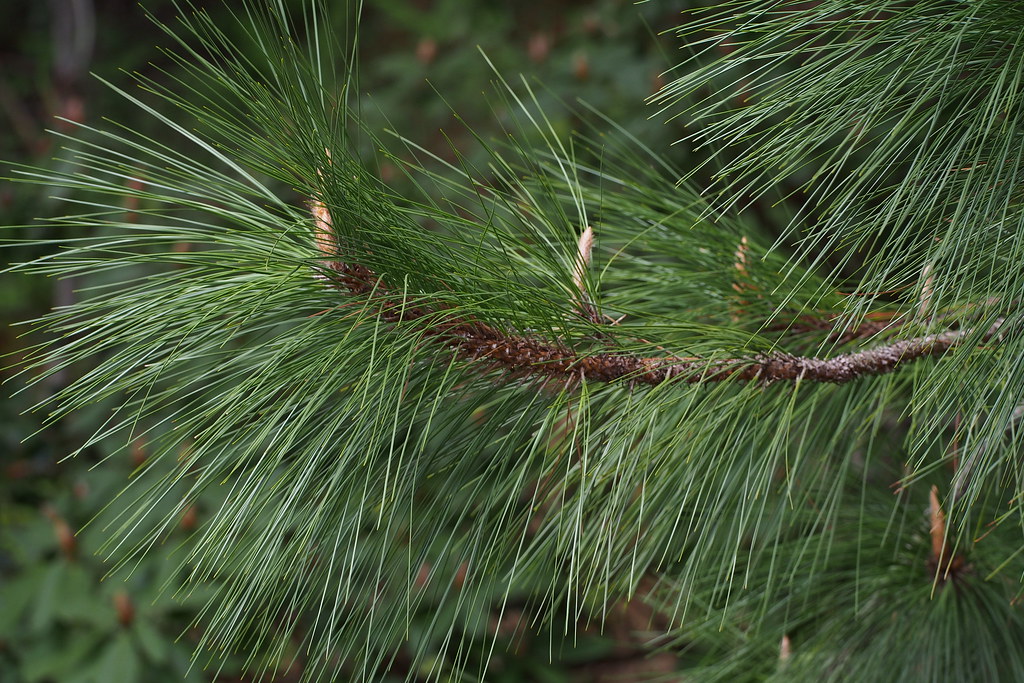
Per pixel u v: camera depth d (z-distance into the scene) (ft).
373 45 11.27
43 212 8.84
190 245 5.49
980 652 5.05
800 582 5.22
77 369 9.06
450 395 4.57
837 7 4.38
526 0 10.08
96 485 7.38
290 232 4.40
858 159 5.94
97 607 6.69
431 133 9.32
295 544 4.42
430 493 4.61
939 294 4.47
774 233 6.52
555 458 4.65
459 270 4.51
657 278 5.05
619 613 8.34
